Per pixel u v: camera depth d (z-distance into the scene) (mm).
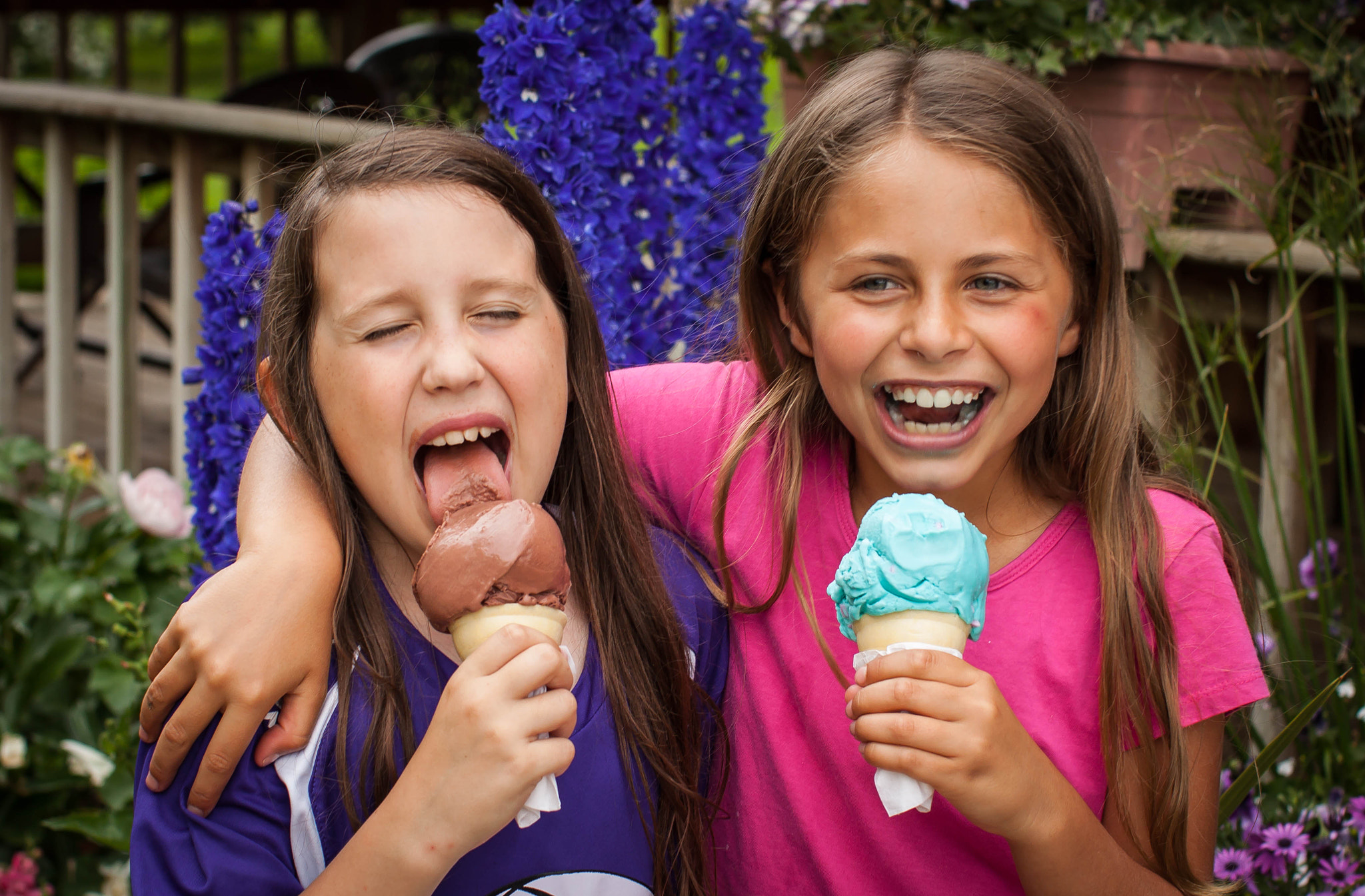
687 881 1493
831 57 2873
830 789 1598
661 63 2410
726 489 1658
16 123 4160
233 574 1332
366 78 5047
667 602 1552
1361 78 2939
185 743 1264
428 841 1163
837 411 1498
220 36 18547
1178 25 2844
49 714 2848
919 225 1367
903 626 1287
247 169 3574
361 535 1450
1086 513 1580
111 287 3928
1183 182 2764
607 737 1445
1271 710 2381
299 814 1295
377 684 1347
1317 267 2564
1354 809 2059
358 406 1303
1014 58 2801
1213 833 1584
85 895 2668
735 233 2467
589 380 1547
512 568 1212
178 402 3766
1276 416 2711
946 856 1558
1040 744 1528
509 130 2080
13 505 3121
